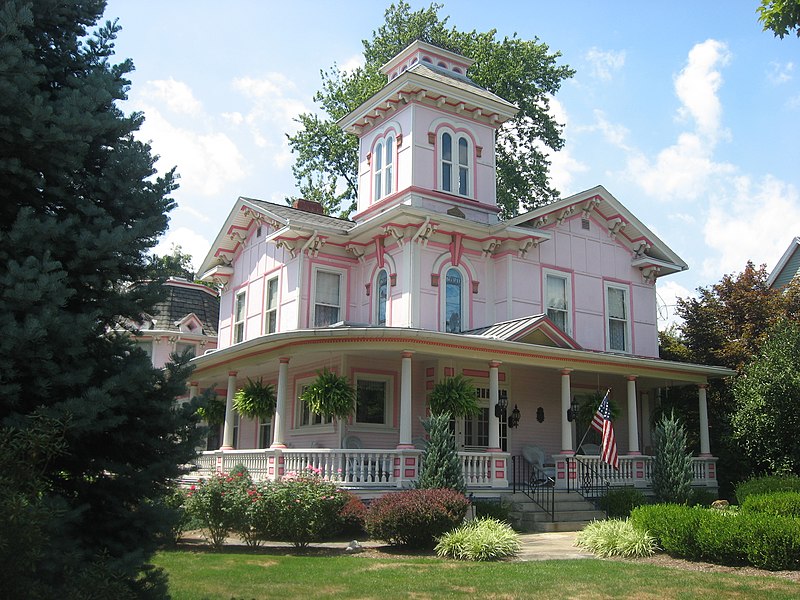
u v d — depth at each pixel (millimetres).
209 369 22266
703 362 26625
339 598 9438
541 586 10312
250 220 25219
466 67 25812
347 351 18078
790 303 26453
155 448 8031
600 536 13641
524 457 20594
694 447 24312
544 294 22406
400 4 37219
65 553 6641
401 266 20750
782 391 21000
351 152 37125
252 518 13719
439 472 15961
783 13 11648
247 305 24938
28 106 6988
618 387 23969
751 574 11305
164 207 8414
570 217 23594
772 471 21406
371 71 36219
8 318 6555
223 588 9891
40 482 6391
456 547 12945
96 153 8414
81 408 6805
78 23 8633
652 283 25391
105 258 7570
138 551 7219
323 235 21734
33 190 7746
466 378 19938
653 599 9609
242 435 24781
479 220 22734
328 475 16656
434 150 22438
